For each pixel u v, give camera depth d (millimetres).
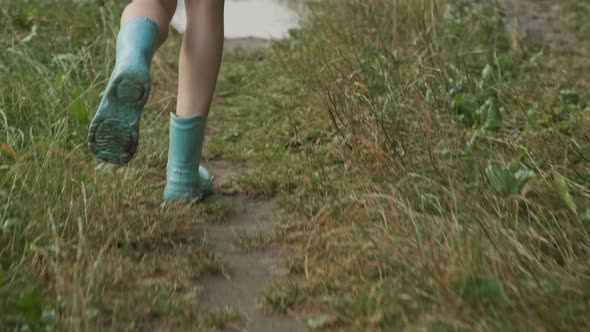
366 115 3516
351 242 2625
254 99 4441
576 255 2510
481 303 2160
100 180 2992
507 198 2779
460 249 2352
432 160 3010
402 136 3355
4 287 2236
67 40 4805
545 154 3186
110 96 2664
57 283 2229
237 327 2211
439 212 2689
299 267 2561
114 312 2188
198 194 3080
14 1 5668
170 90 4582
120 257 2512
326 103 3713
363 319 2178
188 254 2627
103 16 5008
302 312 2291
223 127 4062
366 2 5270
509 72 4426
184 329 2178
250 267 2602
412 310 2182
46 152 3053
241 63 5227
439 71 3910
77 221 2635
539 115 3691
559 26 5410
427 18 4984
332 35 5016
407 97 3670
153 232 2729
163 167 3439
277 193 3227
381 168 3146
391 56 4125
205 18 2971
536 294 2217
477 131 3344
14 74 3914
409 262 2400
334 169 3307
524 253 2387
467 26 4953
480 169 2953
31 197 2721
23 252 2441
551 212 2656
